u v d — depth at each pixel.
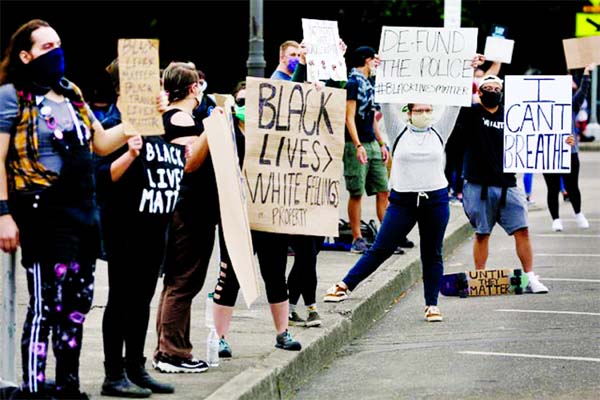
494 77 15.49
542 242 21.70
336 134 11.65
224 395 9.65
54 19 42.41
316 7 43.97
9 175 8.62
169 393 9.84
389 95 14.01
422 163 14.02
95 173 9.34
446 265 19.69
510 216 16.11
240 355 11.45
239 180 10.38
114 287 9.59
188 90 10.24
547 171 15.78
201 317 13.48
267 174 11.46
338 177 11.66
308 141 11.55
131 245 9.50
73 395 9.06
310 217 11.58
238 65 44.72
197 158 10.48
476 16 51.12
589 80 21.39
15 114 8.54
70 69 42.72
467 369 11.91
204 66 44.62
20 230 8.72
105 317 9.65
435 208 14.15
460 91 13.85
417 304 16.05
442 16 44.62
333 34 13.21
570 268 18.64
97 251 9.02
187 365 10.66
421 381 11.45
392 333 14.08
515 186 16.03
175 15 43.09
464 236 22.88
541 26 55.38
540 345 12.98
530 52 56.88
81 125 8.77
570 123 15.80
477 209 16.05
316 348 12.09
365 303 14.50
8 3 41.94
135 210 9.44
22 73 8.55
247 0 42.84
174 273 10.66
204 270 10.74
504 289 16.41
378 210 19.08
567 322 14.27
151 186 9.45
